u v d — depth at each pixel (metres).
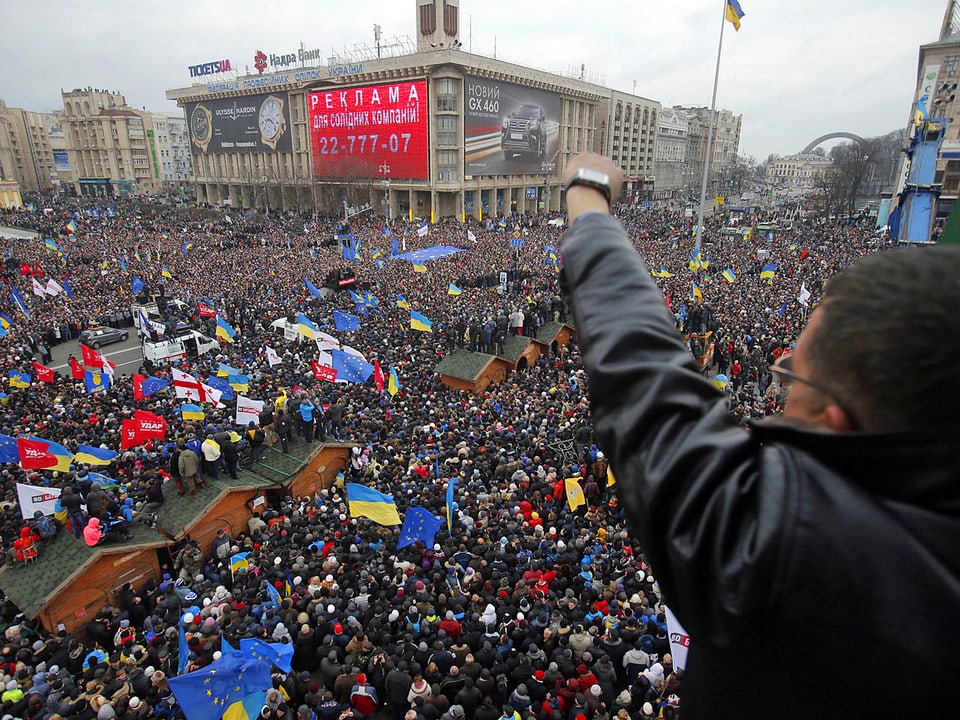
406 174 93.38
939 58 78.25
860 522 0.93
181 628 11.02
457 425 21.92
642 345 1.33
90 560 13.89
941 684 0.86
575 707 9.90
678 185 177.75
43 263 55.59
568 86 107.62
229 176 121.50
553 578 13.69
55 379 27.84
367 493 14.74
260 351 31.42
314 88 102.12
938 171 77.62
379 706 11.48
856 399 1.00
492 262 53.69
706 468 1.10
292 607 12.66
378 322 35.94
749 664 1.08
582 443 19.55
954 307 0.91
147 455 19.64
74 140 157.38
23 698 10.58
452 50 82.75
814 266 48.56
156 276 49.44
